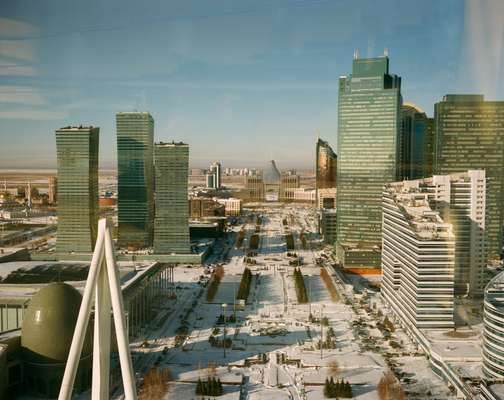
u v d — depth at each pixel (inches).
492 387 7869.1
